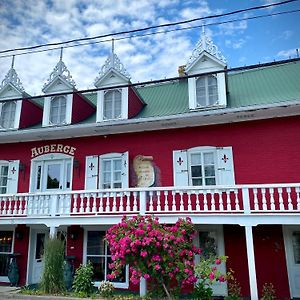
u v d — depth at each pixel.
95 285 12.92
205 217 10.68
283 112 12.03
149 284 9.65
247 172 12.23
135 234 8.45
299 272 11.26
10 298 10.82
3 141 15.64
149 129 13.75
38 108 16.67
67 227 14.20
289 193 10.25
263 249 11.71
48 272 11.20
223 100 12.69
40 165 15.12
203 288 9.62
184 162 13.02
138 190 11.61
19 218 12.66
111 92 14.27
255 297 9.65
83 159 14.48
